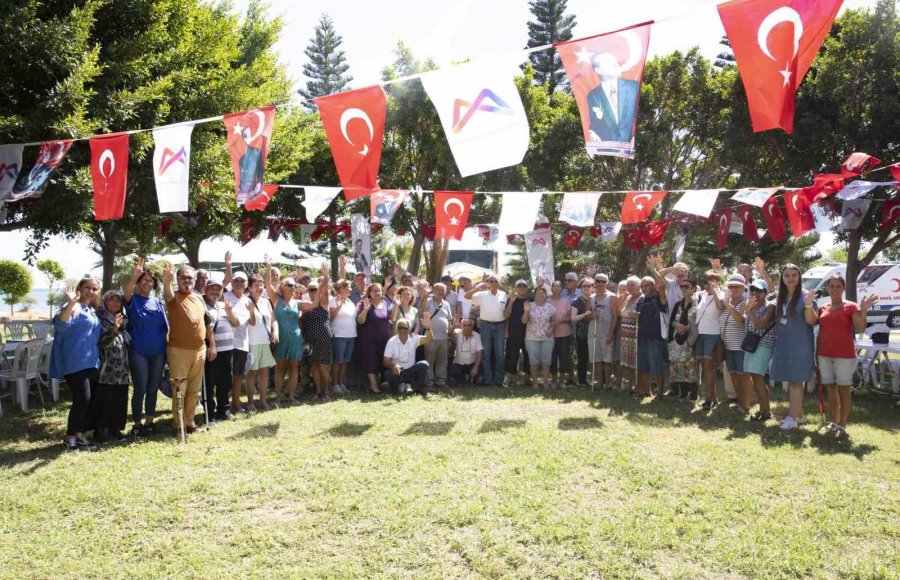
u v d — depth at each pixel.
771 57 3.23
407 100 16.00
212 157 9.52
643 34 3.69
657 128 15.37
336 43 30.89
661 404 7.64
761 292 6.60
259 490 4.52
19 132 6.62
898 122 10.92
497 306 9.30
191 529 3.93
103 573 3.38
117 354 6.06
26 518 4.09
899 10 11.39
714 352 7.32
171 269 6.14
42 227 8.32
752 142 13.25
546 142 15.62
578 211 7.98
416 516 4.03
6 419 7.05
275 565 3.44
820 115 11.80
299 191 16.02
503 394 8.36
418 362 8.49
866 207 9.00
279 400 7.76
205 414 6.47
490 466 5.03
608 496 4.39
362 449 5.52
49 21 6.56
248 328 7.13
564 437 5.86
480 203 17.41
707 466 5.01
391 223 18.27
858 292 14.78
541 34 24.84
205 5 11.30
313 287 8.45
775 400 7.91
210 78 10.43
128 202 9.00
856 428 6.37
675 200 16.72
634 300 8.39
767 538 3.69
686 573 3.31
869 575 3.26
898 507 4.15
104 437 6.07
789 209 8.15
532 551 3.56
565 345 9.08
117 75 8.04
